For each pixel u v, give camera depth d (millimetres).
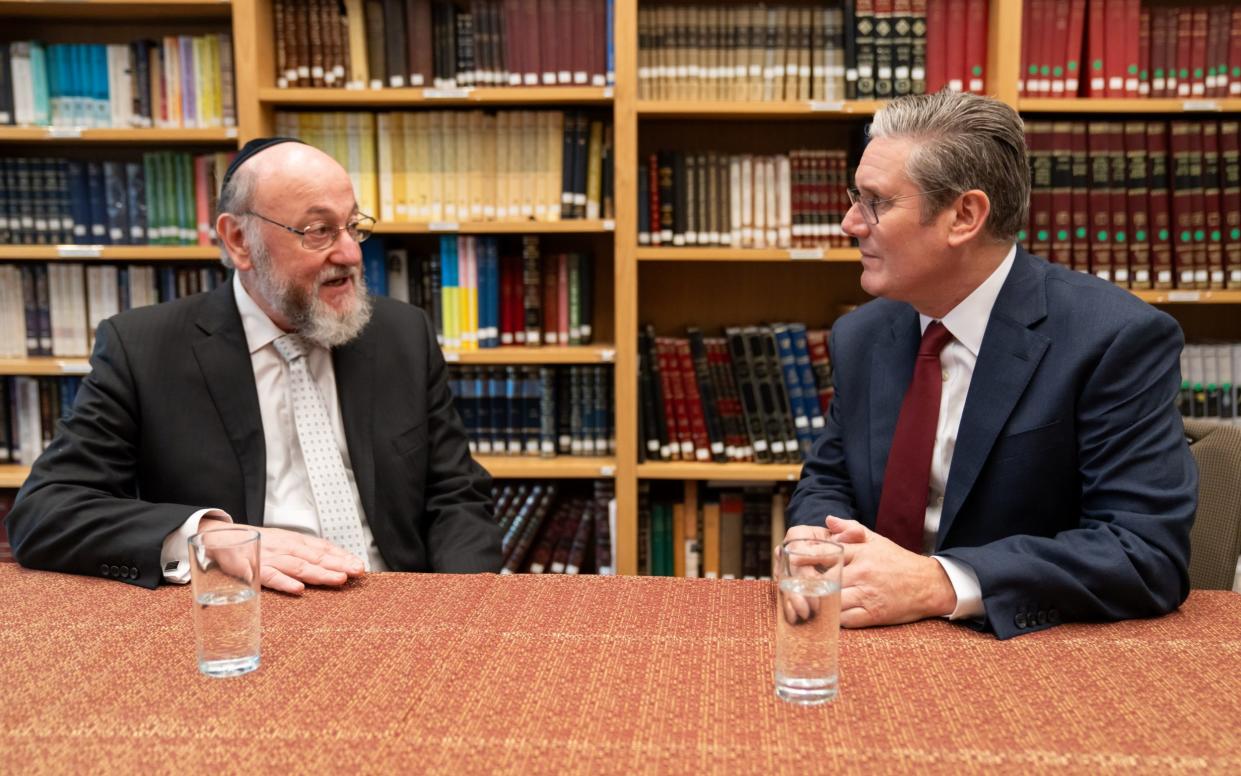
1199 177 2656
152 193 2803
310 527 1766
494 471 2744
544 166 2744
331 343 1771
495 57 2715
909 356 1671
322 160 1743
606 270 3049
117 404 1706
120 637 1163
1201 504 1632
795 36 2676
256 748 887
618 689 1014
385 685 1022
